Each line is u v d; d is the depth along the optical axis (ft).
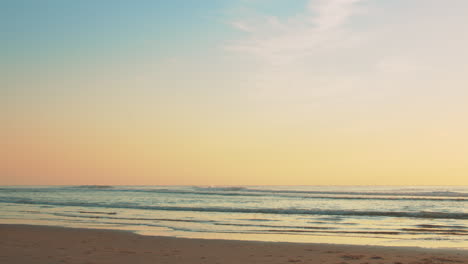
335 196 168.04
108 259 33.22
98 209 93.45
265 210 88.58
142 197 162.09
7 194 204.03
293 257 35.27
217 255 36.01
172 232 53.93
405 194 189.98
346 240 47.44
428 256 35.99
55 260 32.14
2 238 45.91
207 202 125.08
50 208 97.09
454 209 95.35
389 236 51.01
